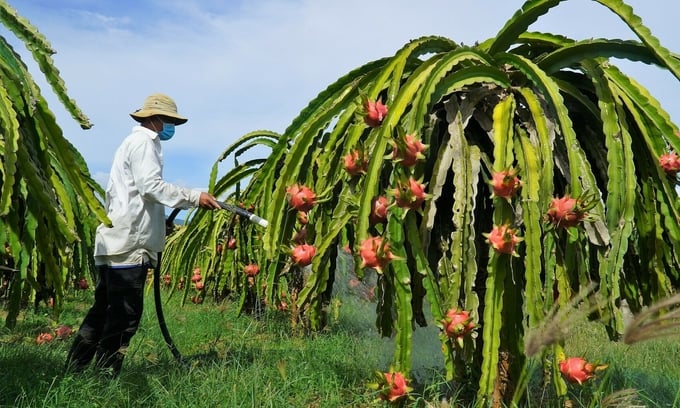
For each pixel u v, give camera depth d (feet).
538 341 4.29
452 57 6.75
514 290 6.33
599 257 6.41
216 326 15.42
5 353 10.30
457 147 6.53
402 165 5.87
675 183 6.94
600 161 7.11
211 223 16.03
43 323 16.15
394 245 6.10
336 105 7.30
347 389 8.38
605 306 6.27
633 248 7.01
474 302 6.08
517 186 5.90
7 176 5.99
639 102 6.93
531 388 7.84
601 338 11.86
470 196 6.25
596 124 7.27
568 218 5.72
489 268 6.03
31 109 6.55
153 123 9.84
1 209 5.98
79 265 14.02
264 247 7.16
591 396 7.38
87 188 7.08
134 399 7.98
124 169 9.28
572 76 7.50
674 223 6.56
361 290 16.11
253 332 14.96
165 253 28.84
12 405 7.29
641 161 7.00
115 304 9.22
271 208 7.20
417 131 6.17
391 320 6.89
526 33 7.80
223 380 8.73
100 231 9.24
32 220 7.00
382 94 7.79
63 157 6.93
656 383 9.09
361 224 6.07
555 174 7.06
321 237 7.29
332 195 7.10
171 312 18.53
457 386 7.41
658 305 3.64
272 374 9.11
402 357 6.07
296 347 13.05
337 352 11.55
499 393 6.59
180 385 8.30
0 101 6.11
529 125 6.82
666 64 5.87
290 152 7.19
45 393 7.87
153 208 9.50
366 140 6.77
